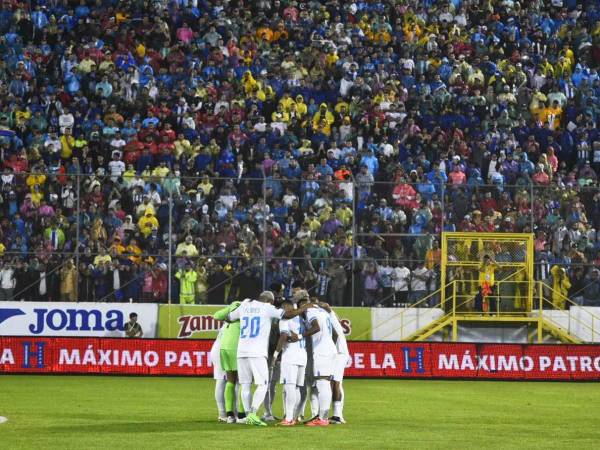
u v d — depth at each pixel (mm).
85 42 72750
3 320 54812
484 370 51812
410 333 57781
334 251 56938
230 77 71688
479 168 67250
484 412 36438
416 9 80000
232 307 31500
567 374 52000
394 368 51438
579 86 77000
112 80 69375
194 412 34781
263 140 66000
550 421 33656
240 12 77062
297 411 32312
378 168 66562
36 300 55125
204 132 66625
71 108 67625
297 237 56625
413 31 78312
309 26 77125
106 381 47250
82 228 55500
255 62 73812
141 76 71000
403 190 57938
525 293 59094
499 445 27125
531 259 58812
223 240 56219
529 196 59000
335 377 31750
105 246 55531
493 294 58812
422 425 31672
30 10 74062
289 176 62938
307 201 56969
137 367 50594
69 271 55312
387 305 57531
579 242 59094
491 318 58594
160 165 63156
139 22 74438
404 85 73688
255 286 56281
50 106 67562
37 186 55281
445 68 75000
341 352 31953
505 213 58688
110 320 55500
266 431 29078
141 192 55906
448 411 36594
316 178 61688
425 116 70875
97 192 55625
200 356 50938
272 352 32344
